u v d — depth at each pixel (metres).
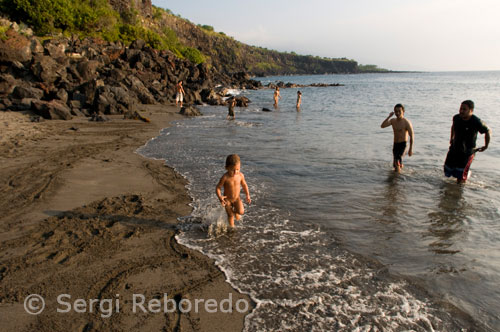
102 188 6.47
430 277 3.64
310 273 3.74
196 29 127.19
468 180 7.17
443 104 28.44
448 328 2.87
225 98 39.12
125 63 33.56
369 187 6.78
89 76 24.06
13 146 9.91
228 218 4.92
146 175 7.50
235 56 151.38
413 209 5.61
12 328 2.79
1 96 18.41
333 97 40.88
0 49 21.95
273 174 7.77
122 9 78.25
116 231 4.66
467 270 3.78
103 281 3.50
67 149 9.80
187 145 11.09
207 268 3.82
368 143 11.53
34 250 4.07
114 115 18.00
